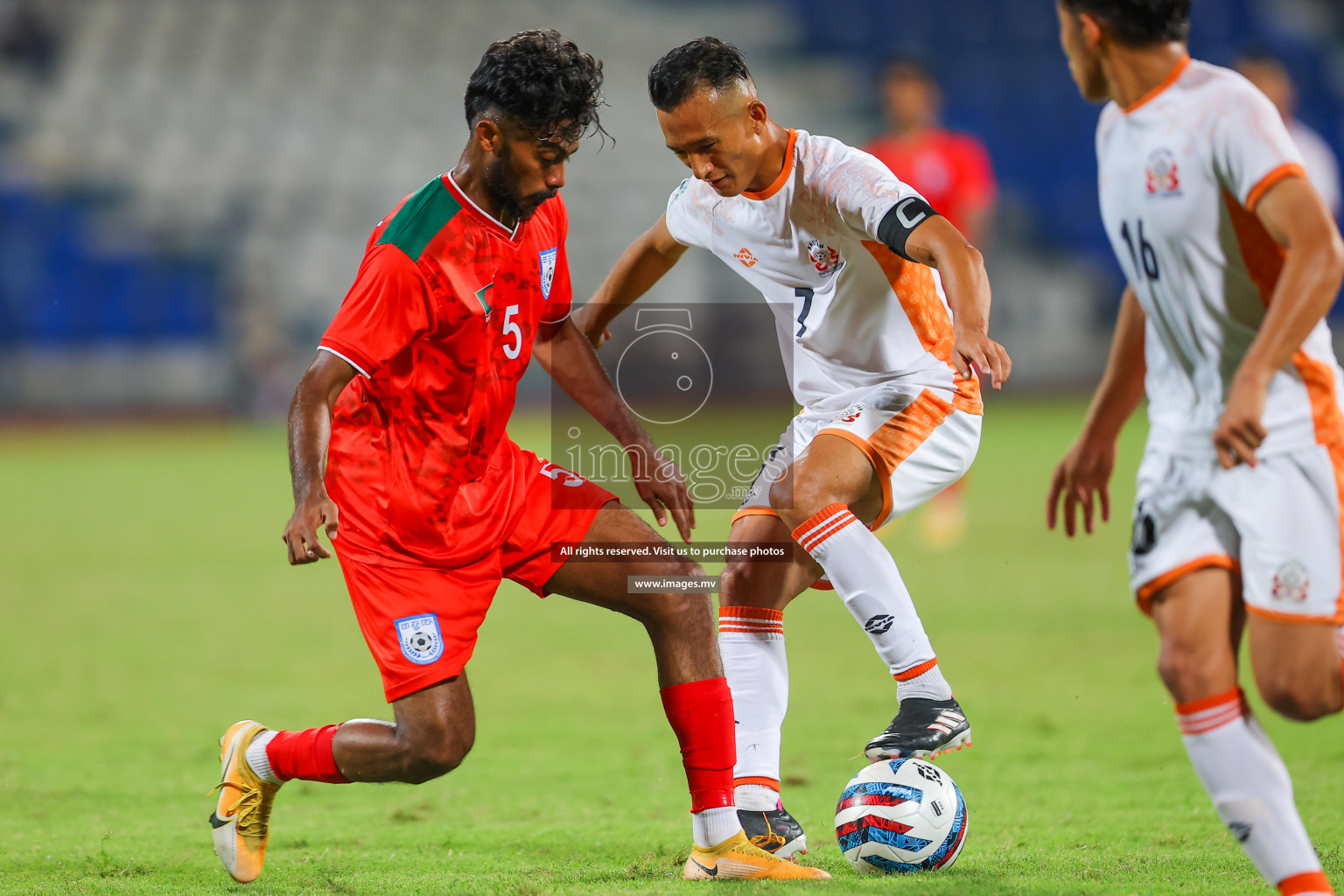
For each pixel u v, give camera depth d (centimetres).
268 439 8219
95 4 11175
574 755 1780
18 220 9025
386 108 10381
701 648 1180
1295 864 924
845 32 10812
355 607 1173
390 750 1147
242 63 10750
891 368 1359
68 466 6788
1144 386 1084
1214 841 1283
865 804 1188
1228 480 945
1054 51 10606
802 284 1371
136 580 3538
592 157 9669
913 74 3388
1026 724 1883
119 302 8906
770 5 11019
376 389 1158
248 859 1187
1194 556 954
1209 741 943
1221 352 960
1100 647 2445
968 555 3672
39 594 3312
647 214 9375
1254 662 941
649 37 10838
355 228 9306
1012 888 1093
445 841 1355
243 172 9725
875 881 1141
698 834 1176
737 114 1238
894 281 1323
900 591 1243
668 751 1803
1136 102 966
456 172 1148
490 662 2508
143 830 1402
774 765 1259
